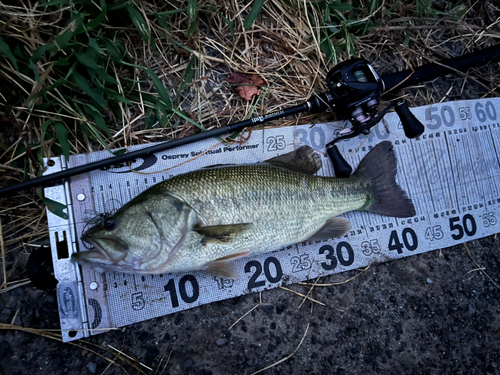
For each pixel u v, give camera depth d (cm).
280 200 45
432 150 55
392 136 54
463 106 57
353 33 56
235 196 43
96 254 41
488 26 59
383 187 51
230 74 52
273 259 50
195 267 44
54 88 45
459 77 59
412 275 53
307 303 50
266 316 49
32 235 47
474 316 54
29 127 46
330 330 50
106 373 46
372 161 51
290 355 49
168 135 50
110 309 46
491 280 55
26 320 46
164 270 43
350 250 52
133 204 42
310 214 46
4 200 47
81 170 45
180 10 48
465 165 56
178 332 48
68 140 48
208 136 48
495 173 57
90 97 48
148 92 49
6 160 47
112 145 49
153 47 48
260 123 49
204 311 48
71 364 45
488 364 52
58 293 45
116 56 47
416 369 51
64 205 46
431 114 56
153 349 47
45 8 44
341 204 49
